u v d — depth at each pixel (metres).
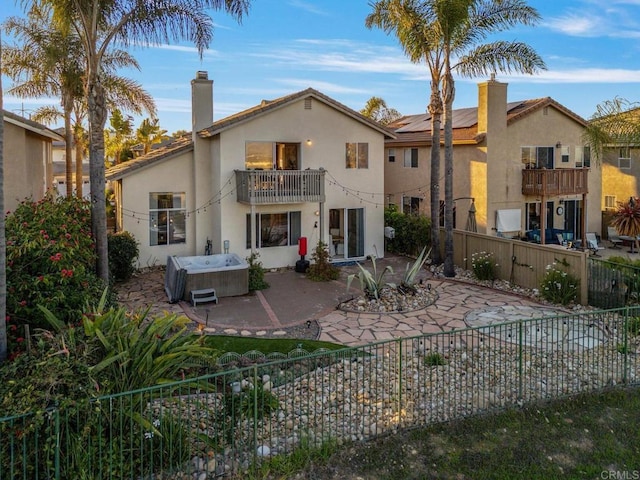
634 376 9.09
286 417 7.09
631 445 7.01
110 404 5.52
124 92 23.95
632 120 17.30
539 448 6.90
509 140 23.67
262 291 16.39
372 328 12.73
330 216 21.05
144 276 18.47
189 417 6.36
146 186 19.31
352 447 6.73
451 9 16.77
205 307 14.57
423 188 26.16
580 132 25.97
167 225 19.84
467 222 24.09
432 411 7.65
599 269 14.02
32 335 7.80
